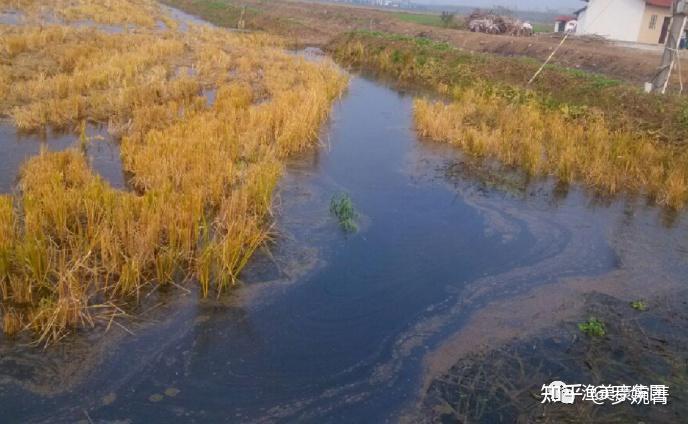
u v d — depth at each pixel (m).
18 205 7.49
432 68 21.31
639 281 7.14
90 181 8.05
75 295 5.55
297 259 7.14
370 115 15.35
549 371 5.33
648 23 34.03
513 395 4.99
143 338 5.47
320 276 6.84
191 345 5.46
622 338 5.89
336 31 35.22
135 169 9.04
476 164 11.48
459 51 22.92
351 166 10.88
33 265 5.84
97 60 16.27
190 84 14.70
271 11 52.62
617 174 10.52
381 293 6.59
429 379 5.19
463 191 10.01
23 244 6.09
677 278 7.26
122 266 6.17
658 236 8.55
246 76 17.23
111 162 9.77
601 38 32.25
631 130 12.80
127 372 5.04
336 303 6.33
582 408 4.84
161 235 6.95
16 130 11.08
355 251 7.52
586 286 6.96
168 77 16.30
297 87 15.66
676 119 12.87
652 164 10.98
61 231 6.73
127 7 34.53
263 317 5.96
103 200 7.23
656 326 6.13
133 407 4.68
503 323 6.10
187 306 6.01
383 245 7.76
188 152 9.17
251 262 6.95
